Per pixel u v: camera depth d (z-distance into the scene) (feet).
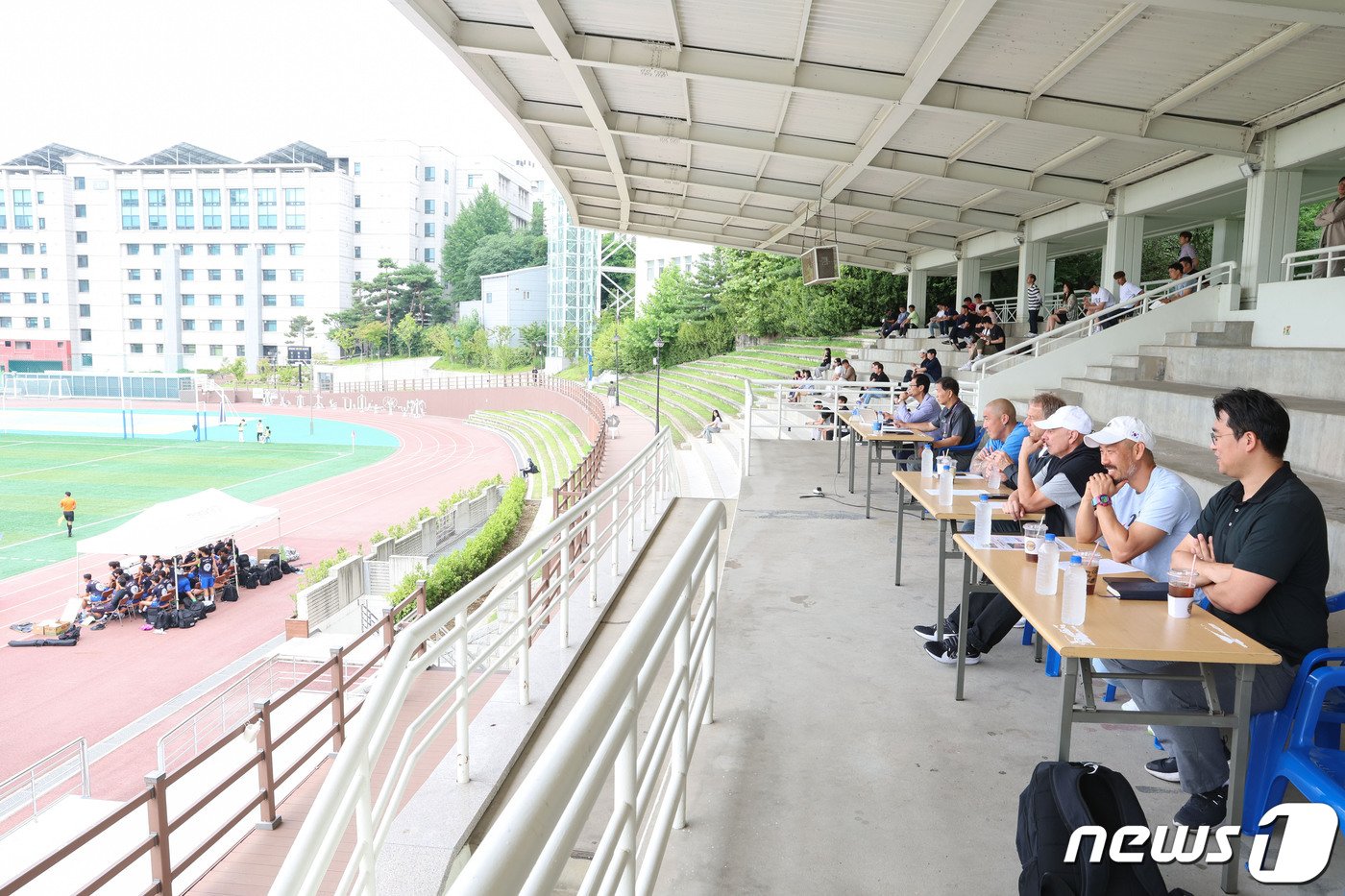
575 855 10.20
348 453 157.89
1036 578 10.53
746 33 30.12
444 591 59.88
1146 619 9.04
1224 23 25.80
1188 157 40.75
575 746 3.60
